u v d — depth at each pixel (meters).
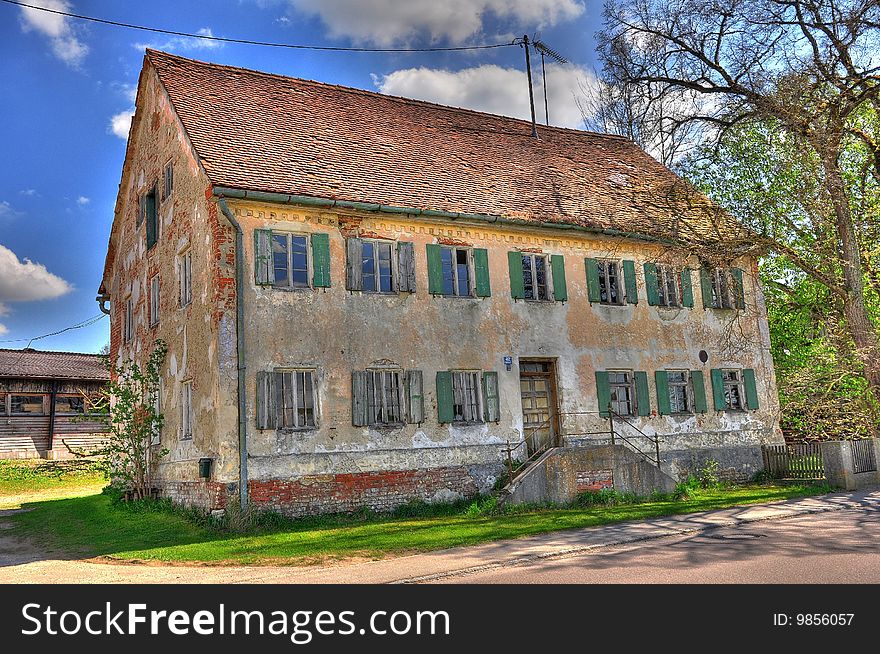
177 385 18.14
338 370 16.81
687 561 9.59
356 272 17.45
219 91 20.55
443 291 18.78
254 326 16.02
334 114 22.05
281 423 16.05
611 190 24.05
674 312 22.41
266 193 16.16
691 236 20.06
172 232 19.12
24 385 32.38
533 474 17.28
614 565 9.53
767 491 19.44
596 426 20.25
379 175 19.20
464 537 12.73
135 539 14.09
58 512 19.45
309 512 15.80
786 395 22.92
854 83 18.19
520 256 20.03
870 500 16.19
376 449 16.92
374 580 9.24
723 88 19.30
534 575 9.12
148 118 21.95
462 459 17.97
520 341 19.52
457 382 18.61
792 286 25.75
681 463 21.39
